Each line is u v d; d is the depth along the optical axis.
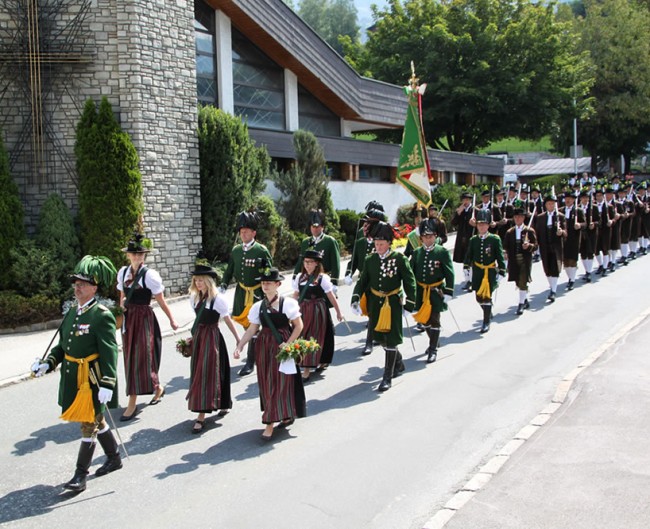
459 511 5.12
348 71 25.33
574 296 14.56
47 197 15.30
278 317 7.14
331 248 10.69
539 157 63.91
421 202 14.38
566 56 37.62
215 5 20.95
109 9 15.43
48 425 7.95
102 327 6.15
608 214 17.59
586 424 6.76
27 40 15.08
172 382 9.45
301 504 5.58
